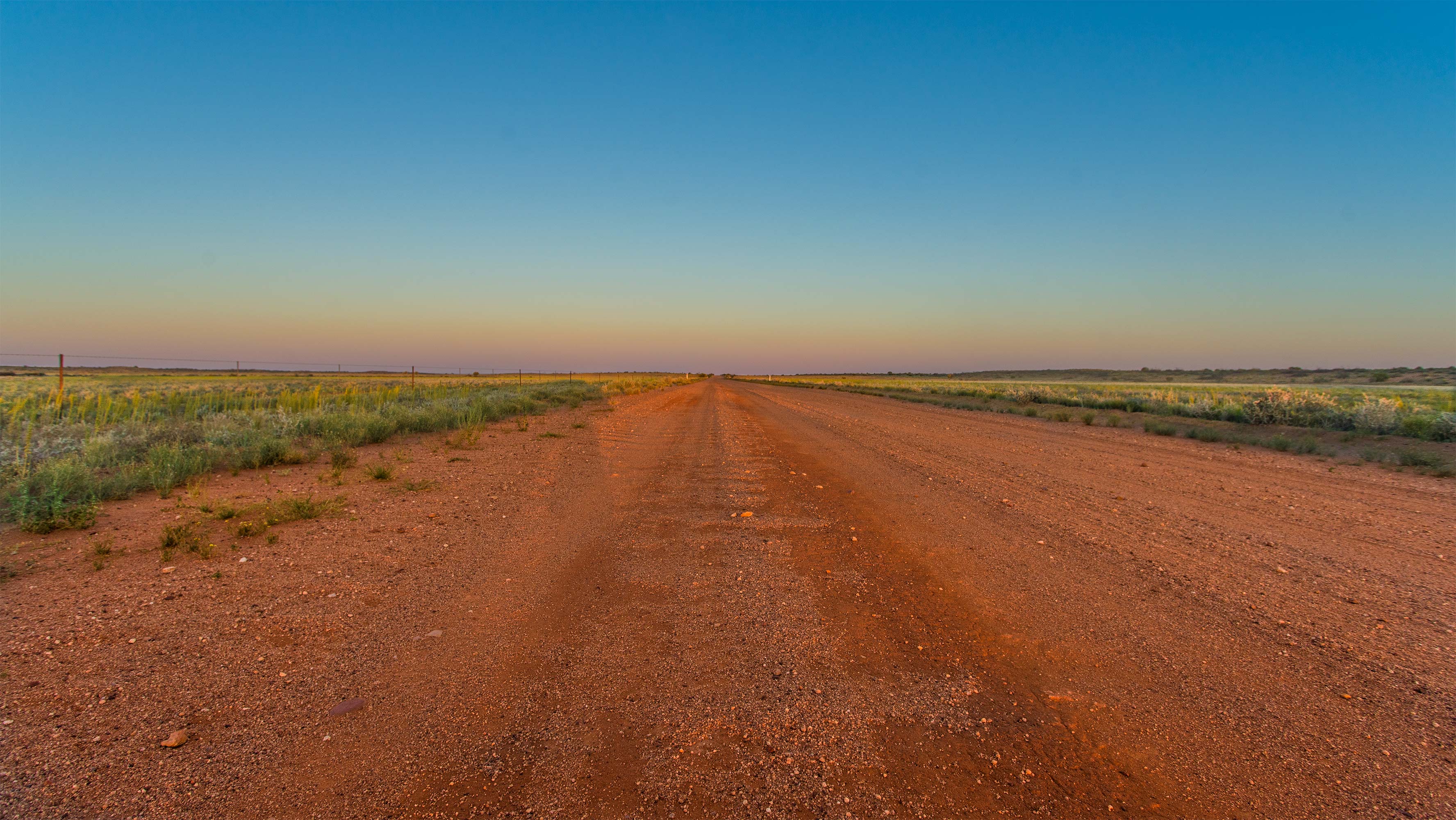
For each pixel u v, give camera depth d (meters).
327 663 4.02
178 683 3.70
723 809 2.74
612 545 6.92
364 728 3.31
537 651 4.27
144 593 5.07
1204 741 3.27
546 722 3.41
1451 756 3.12
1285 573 5.95
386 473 10.23
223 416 15.09
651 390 61.09
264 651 4.15
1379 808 2.75
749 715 3.49
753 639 4.50
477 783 2.89
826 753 3.16
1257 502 9.18
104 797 2.72
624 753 3.14
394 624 4.66
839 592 5.46
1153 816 2.71
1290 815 2.72
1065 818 2.71
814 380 126.88
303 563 5.96
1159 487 10.39
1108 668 4.07
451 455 13.40
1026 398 38.97
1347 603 5.19
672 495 9.71
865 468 12.38
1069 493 9.87
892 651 4.32
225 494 8.73
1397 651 4.29
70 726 3.23
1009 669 4.07
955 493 9.84
